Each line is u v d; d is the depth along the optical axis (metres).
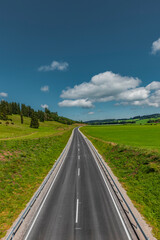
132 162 22.88
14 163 20.59
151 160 20.91
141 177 18.02
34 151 28.78
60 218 10.70
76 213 11.27
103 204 12.46
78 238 8.81
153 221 10.48
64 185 16.31
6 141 30.52
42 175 19.77
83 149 37.69
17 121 124.44
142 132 78.25
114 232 9.27
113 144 35.81
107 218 10.65
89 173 20.14
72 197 13.67
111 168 22.77
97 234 9.10
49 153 30.48
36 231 9.45
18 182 16.70
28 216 10.98
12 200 13.41
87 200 13.12
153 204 12.57
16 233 9.28
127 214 11.12
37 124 109.44
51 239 8.79
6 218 10.95
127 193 14.55
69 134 79.31
